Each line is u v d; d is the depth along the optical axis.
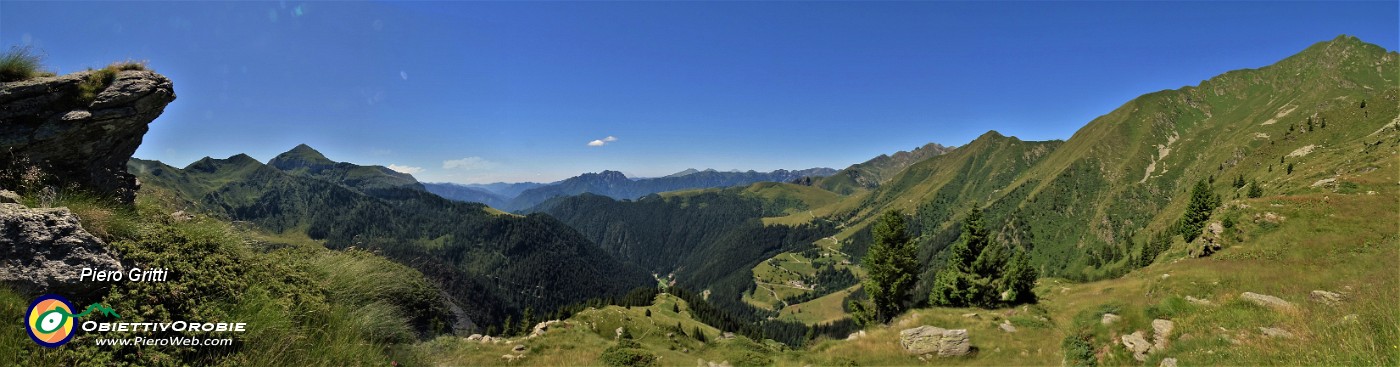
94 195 10.43
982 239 43.16
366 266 11.74
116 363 6.48
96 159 11.88
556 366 23.94
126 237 7.98
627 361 25.31
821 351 26.97
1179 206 178.62
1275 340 12.09
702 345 44.50
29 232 6.64
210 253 8.86
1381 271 23.06
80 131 10.68
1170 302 17.06
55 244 6.77
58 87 10.41
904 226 42.53
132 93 11.35
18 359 5.92
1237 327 13.70
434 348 12.17
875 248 42.94
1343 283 21.92
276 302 8.42
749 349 34.47
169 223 9.56
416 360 10.87
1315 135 192.50
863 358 24.08
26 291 6.39
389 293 11.99
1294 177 113.88
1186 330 14.56
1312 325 12.46
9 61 10.39
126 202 11.24
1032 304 36.22
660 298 178.38
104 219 7.89
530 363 24.30
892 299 42.06
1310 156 165.75
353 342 9.04
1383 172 57.84
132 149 13.49
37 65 11.05
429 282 14.34
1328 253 33.25
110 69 11.51
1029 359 20.69
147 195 11.94
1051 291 44.84
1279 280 25.09
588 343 33.09
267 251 10.61
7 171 9.27
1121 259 172.38
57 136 10.16
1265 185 131.88
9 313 6.16
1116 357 15.52
